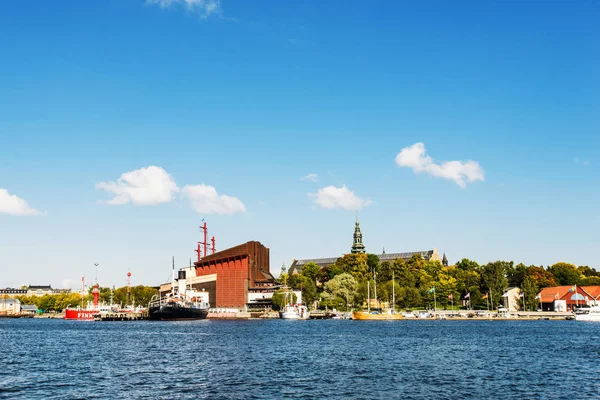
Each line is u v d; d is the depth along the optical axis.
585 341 117.62
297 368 75.25
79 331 166.00
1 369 74.94
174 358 86.75
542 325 187.25
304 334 142.00
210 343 114.00
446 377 67.75
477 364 79.69
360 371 72.50
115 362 81.88
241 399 54.66
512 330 157.75
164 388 60.12
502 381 64.88
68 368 75.44
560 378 67.00
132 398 54.94
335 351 97.31
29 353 95.81
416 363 80.81
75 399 54.38
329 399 54.69
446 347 104.81
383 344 111.38
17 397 55.31
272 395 56.56
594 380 65.50
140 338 130.25
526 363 80.62
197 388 60.16
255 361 82.75
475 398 55.25
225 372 71.38
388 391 58.72
